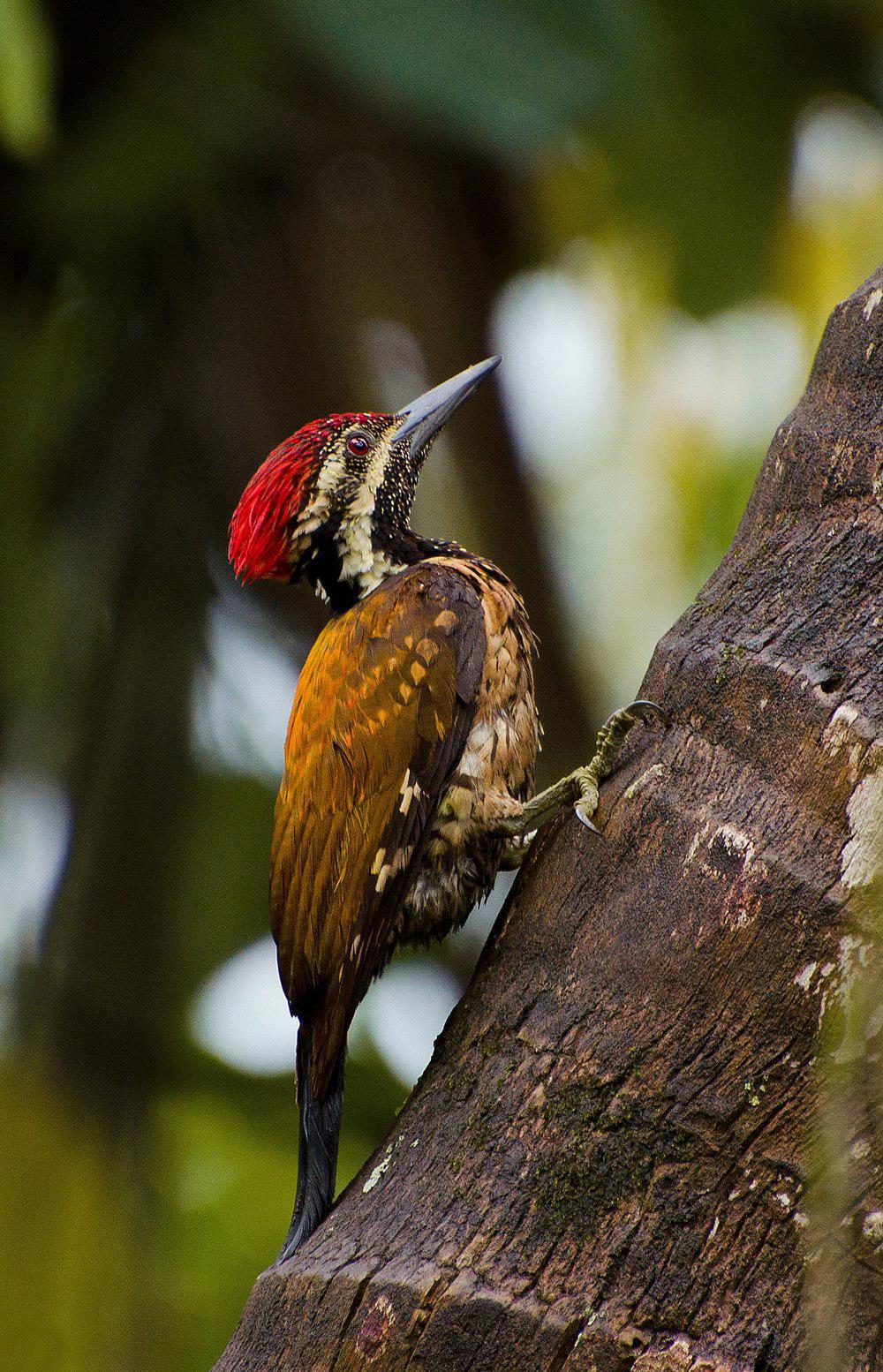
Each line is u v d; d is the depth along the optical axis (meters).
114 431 11.84
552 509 14.61
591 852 5.83
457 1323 5.24
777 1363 5.06
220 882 12.29
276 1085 12.10
